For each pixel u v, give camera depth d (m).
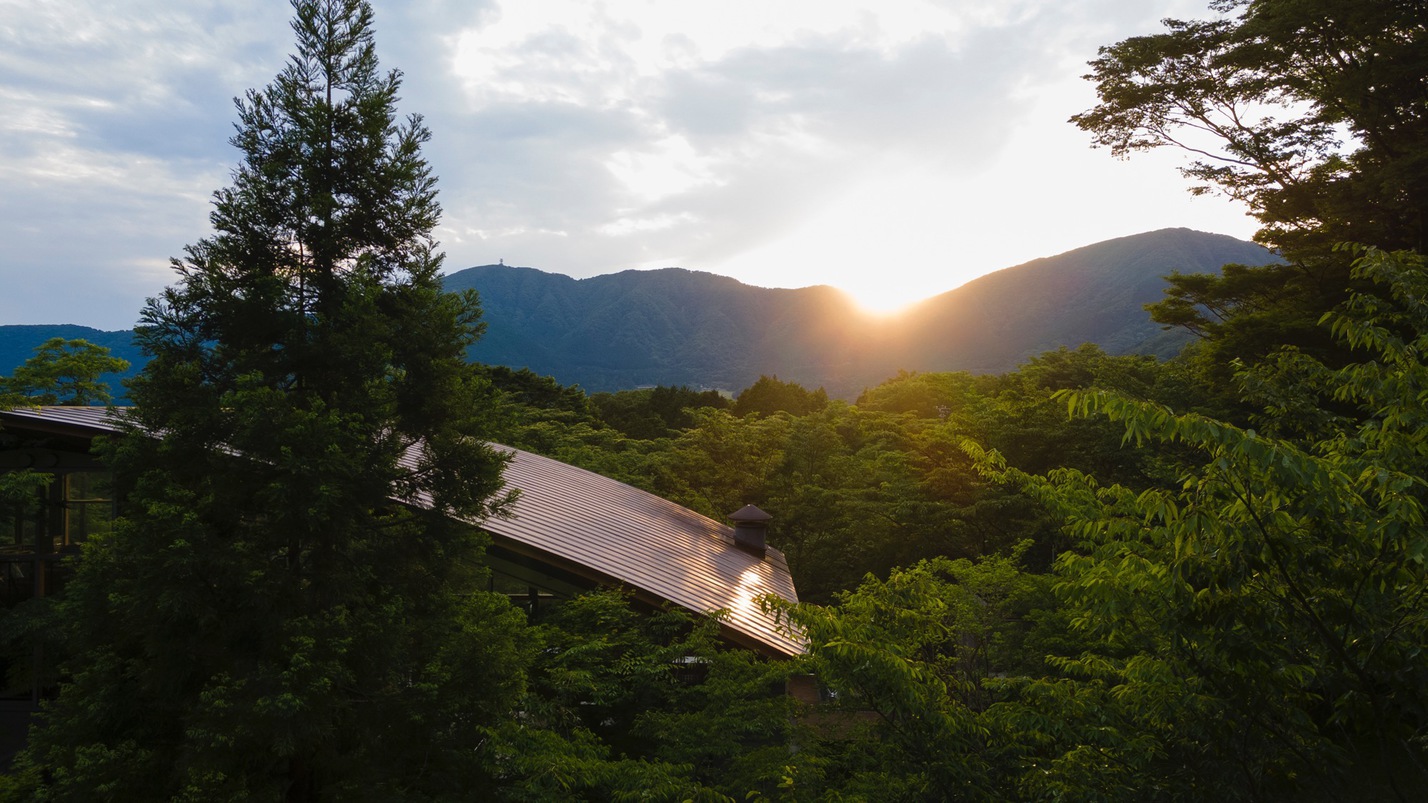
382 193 10.98
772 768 9.30
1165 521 5.95
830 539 32.62
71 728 9.54
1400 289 7.11
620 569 14.93
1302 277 28.72
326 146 10.72
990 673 11.98
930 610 11.56
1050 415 28.64
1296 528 5.52
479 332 11.52
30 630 15.32
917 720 8.02
